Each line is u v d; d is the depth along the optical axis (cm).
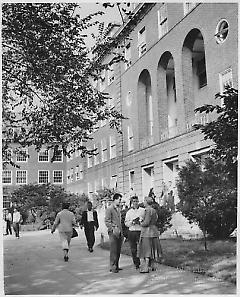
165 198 1466
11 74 848
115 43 848
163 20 2248
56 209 3095
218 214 1020
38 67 820
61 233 1095
